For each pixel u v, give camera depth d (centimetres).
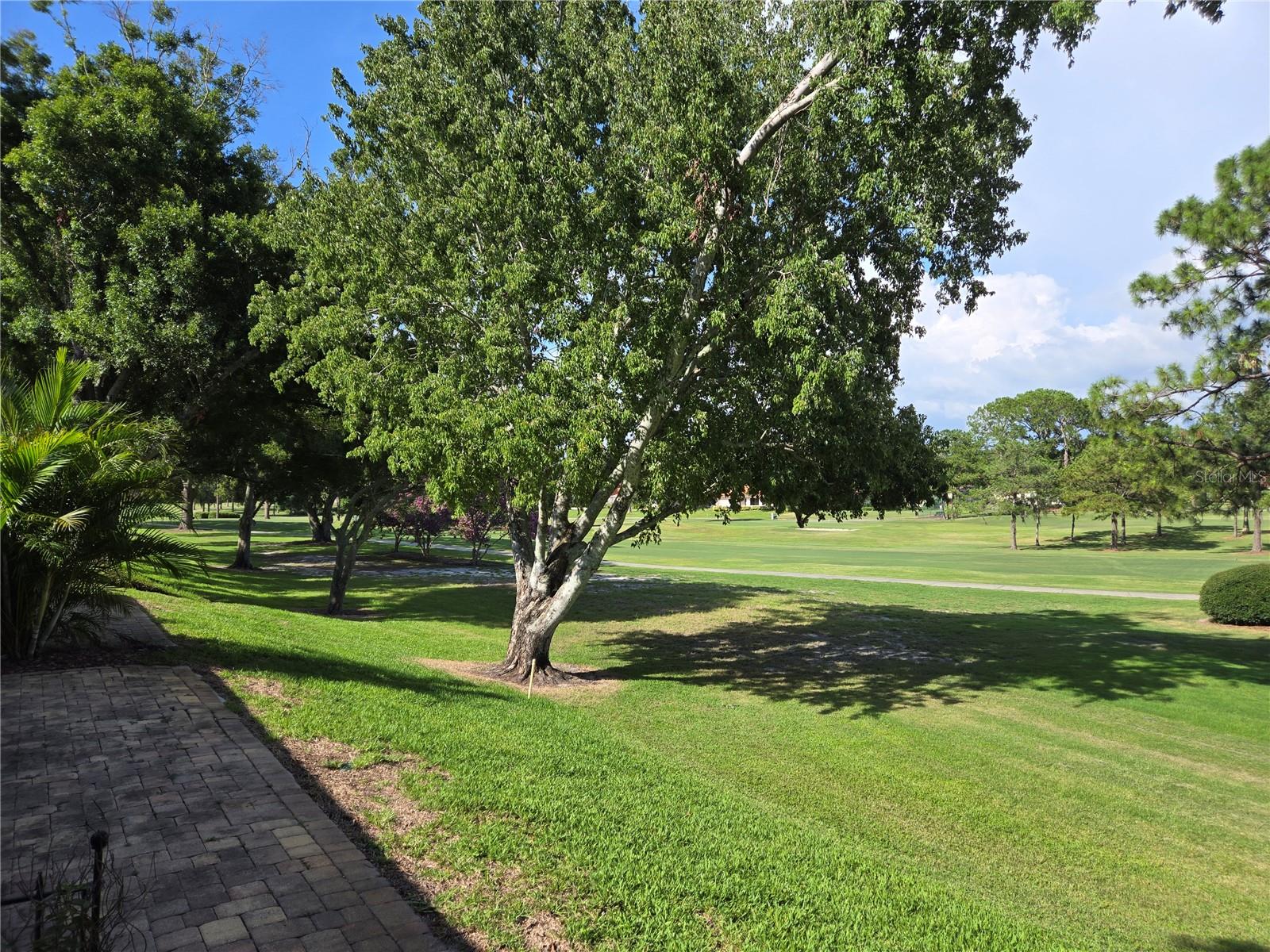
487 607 2464
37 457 786
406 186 1192
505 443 984
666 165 1030
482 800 577
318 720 727
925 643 1848
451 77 1184
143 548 919
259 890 395
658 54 1041
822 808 809
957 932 477
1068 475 5484
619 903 443
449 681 1175
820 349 987
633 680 1445
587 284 1029
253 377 2016
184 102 1739
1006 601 2566
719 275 1145
